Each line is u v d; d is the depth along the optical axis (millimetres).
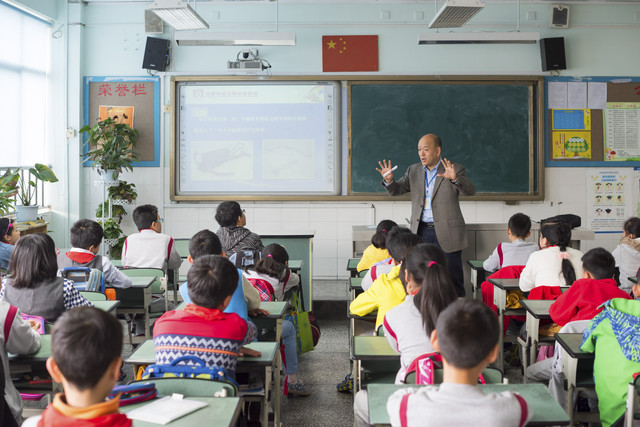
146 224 4582
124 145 6773
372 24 7008
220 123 7121
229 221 4156
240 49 7059
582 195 7156
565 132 7105
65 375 1206
